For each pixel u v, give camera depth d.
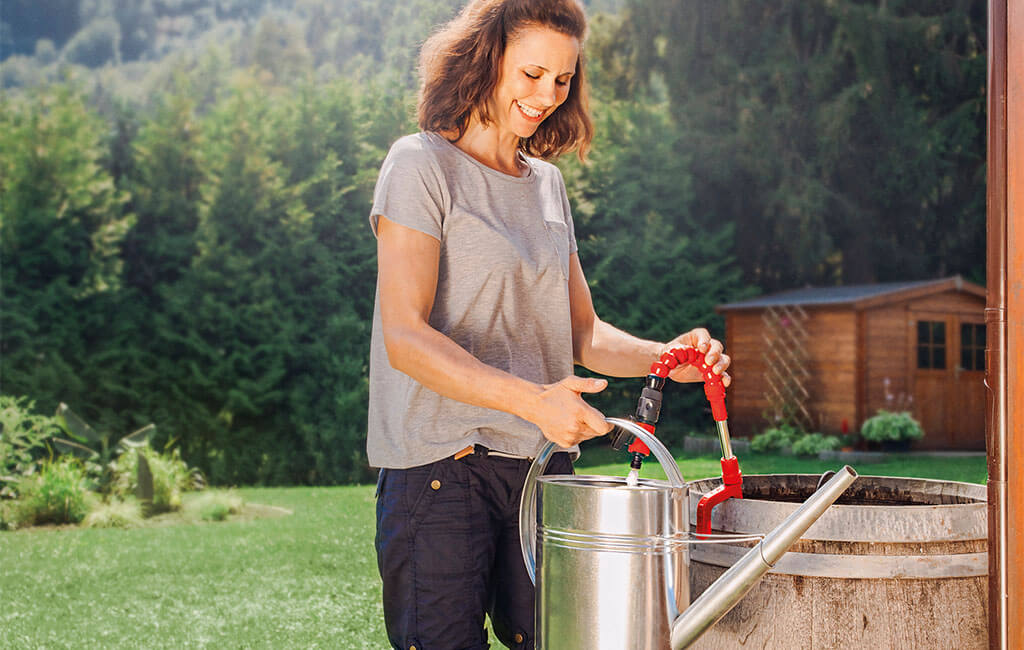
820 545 1.41
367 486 9.01
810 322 10.19
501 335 1.60
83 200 9.95
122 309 10.02
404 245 1.51
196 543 5.48
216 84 10.83
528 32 1.54
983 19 12.57
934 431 10.02
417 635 1.51
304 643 3.41
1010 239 1.35
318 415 10.00
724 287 11.49
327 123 10.38
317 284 10.27
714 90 12.47
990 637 1.38
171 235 10.26
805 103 12.55
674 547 1.27
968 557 1.41
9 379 9.59
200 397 10.00
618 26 12.68
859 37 12.40
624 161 11.45
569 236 1.84
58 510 6.32
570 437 1.33
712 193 12.24
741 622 1.45
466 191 1.59
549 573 1.31
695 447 9.95
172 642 3.46
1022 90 1.33
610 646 1.25
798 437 9.57
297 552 5.16
